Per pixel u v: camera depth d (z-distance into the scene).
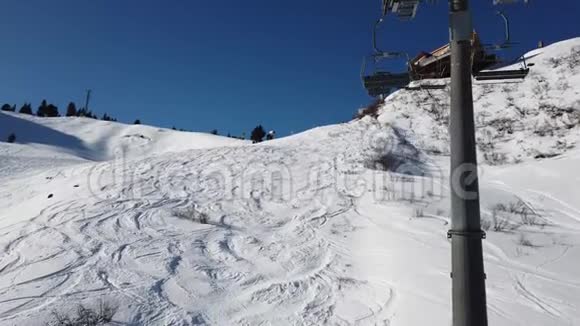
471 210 2.72
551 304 5.99
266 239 9.87
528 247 8.45
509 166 15.48
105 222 10.71
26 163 24.67
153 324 5.87
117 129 55.91
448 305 6.09
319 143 20.67
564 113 17.95
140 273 7.59
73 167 19.64
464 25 2.91
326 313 6.31
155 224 10.69
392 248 8.72
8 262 8.21
